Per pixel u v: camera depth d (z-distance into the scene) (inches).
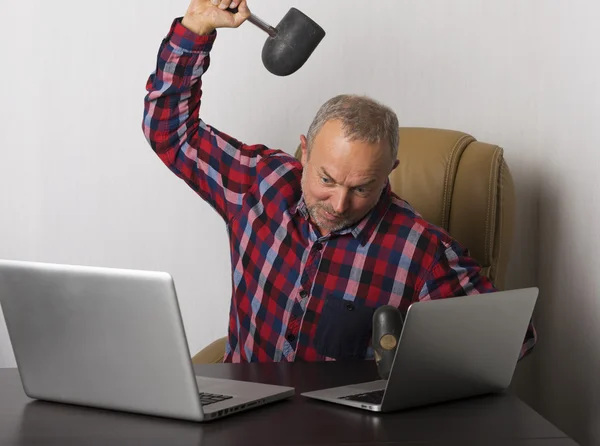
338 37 93.3
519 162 93.0
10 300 47.2
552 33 87.4
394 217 67.6
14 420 44.6
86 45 93.9
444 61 93.2
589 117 77.7
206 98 94.5
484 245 78.9
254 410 46.6
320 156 59.6
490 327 49.3
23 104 94.8
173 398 43.9
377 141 58.7
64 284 45.1
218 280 97.1
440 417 45.9
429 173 80.4
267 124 94.9
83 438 41.3
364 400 47.8
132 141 95.1
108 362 45.3
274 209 69.3
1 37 94.0
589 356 78.8
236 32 93.3
